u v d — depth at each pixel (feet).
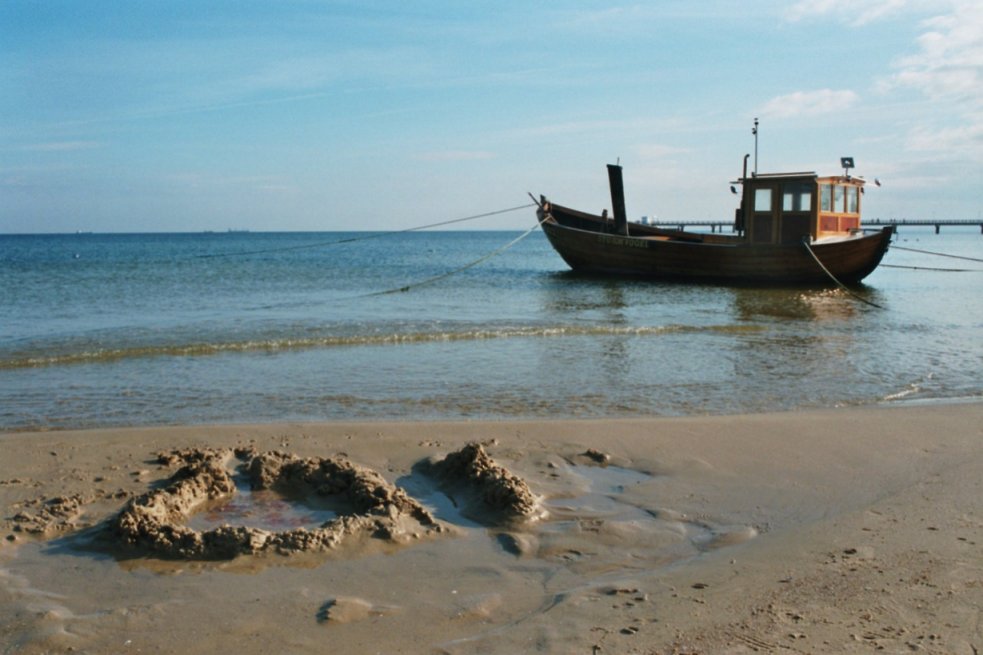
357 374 34.22
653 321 53.78
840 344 43.52
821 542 15.24
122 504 17.10
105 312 60.44
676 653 11.07
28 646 11.40
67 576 13.73
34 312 60.54
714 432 23.54
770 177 83.35
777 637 11.47
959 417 25.81
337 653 11.30
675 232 96.02
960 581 13.25
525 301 69.26
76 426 25.11
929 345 43.27
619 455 21.22
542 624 12.04
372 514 16.19
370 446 21.77
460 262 160.86
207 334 45.88
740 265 83.30
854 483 18.99
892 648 11.09
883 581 13.33
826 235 83.10
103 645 11.50
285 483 18.53
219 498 17.67
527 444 22.12
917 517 16.49
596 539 15.53
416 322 52.39
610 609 12.53
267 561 14.34
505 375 34.04
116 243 364.99
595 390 31.04
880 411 27.04
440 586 13.47
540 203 98.68
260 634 11.85
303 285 89.56
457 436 22.85
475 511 17.07
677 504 17.58
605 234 91.30
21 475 18.90
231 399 29.14
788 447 22.04
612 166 93.66
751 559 14.49
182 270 122.42
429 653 11.23
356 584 13.53
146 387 31.37
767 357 39.01
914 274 118.21
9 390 30.76
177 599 12.92
